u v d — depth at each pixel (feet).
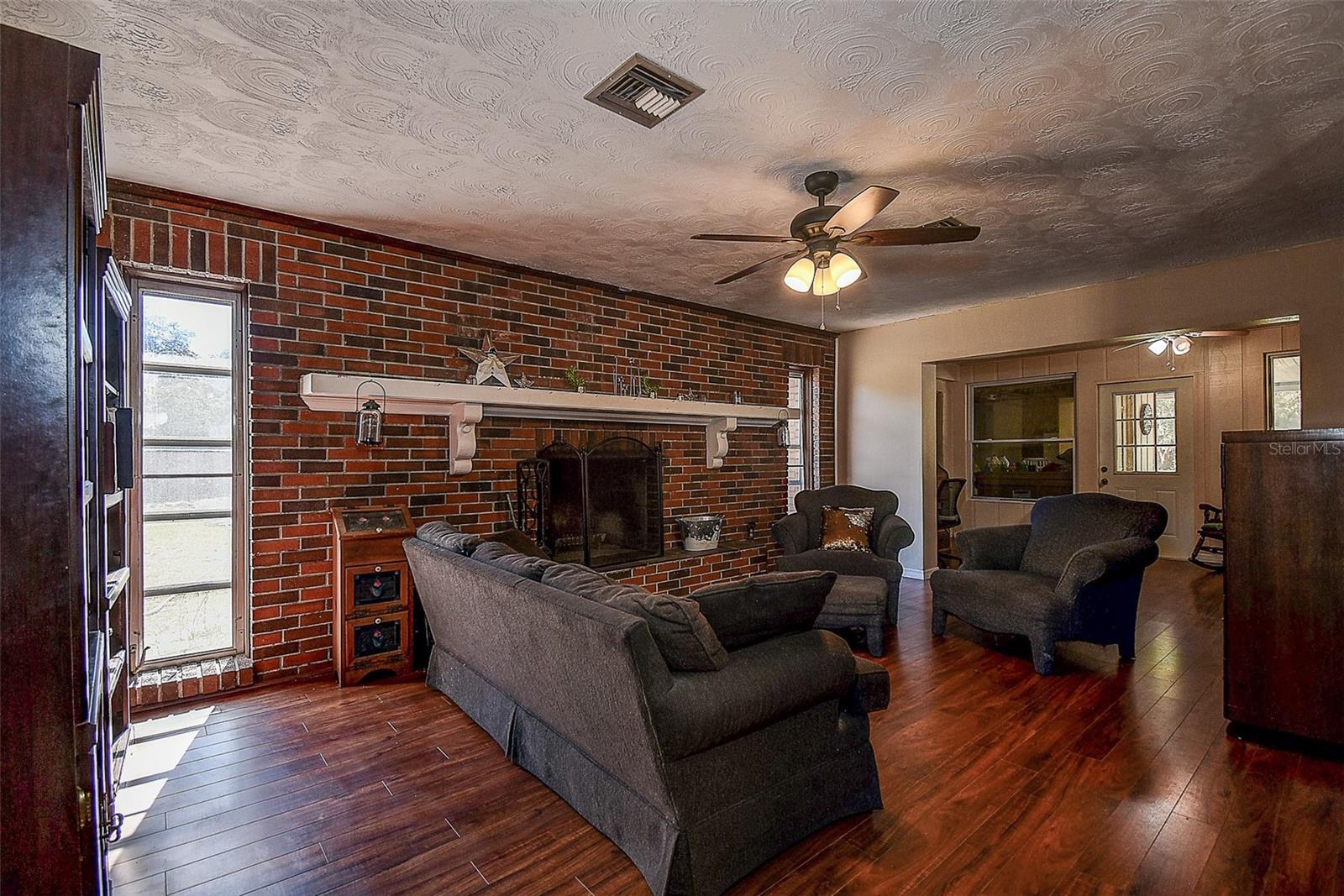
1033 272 13.55
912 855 5.94
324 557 10.52
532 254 12.27
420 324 11.61
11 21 5.47
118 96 6.77
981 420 25.45
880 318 18.38
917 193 9.45
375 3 5.32
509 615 6.88
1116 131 7.63
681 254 12.27
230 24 5.59
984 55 6.11
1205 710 9.16
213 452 10.00
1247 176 8.91
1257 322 12.41
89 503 4.59
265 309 10.02
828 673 6.16
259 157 8.21
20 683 3.06
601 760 6.19
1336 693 7.54
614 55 6.10
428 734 8.46
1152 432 21.43
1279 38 5.85
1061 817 6.51
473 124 7.39
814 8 5.43
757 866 5.71
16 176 3.09
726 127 7.49
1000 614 11.40
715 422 16.29
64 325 3.17
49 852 3.11
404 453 11.39
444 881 5.64
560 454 13.64
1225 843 6.05
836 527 15.14
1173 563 20.25
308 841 6.19
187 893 5.48
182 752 7.94
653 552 15.26
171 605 9.72
